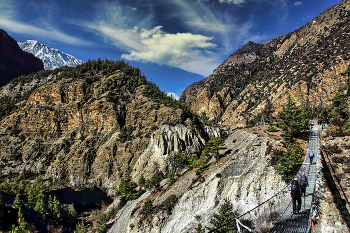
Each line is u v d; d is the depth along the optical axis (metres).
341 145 34.88
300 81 170.62
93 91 178.12
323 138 42.44
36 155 150.12
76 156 139.00
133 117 147.88
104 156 132.50
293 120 53.62
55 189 122.19
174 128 124.62
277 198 28.77
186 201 58.56
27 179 134.38
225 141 85.94
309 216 17.03
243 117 189.12
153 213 60.25
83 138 150.38
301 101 159.88
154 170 105.25
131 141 130.75
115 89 174.62
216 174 57.22
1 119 188.00
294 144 45.25
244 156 57.47
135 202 82.50
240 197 48.12
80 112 164.62
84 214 97.00
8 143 155.62
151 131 129.75
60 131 164.75
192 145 120.88
